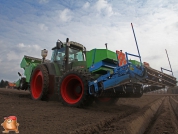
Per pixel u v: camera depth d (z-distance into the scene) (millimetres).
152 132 3318
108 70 5461
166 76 5926
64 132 2566
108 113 4691
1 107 4695
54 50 8070
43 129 2701
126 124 3217
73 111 4656
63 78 5949
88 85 5324
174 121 4398
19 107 4859
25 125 2908
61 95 5844
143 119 4332
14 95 9031
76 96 6062
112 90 5250
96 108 5637
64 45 7457
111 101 6883
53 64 7406
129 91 5711
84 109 5188
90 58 5938
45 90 6953
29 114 3885
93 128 2912
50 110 4605
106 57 5355
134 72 4562
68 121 3357
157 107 8953
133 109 5961
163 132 3146
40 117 3625
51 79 7156
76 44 7453
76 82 6090
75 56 7465
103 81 5094
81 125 3080
